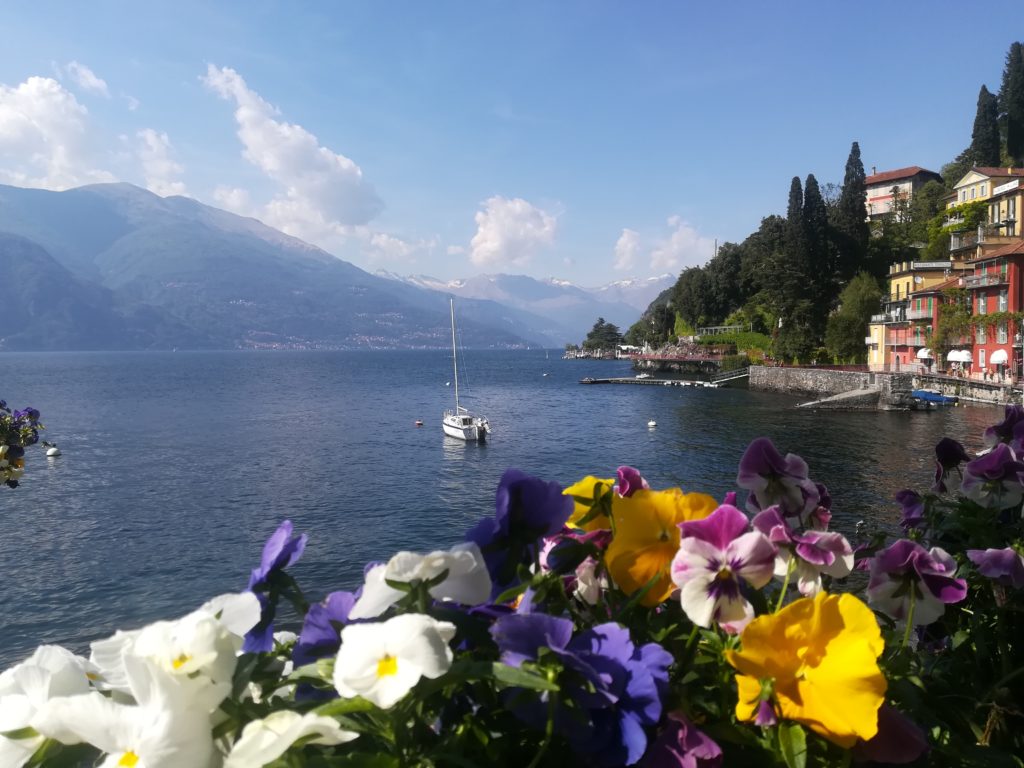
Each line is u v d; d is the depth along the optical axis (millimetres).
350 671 942
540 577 1354
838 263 100500
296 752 994
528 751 1218
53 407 83938
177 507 32188
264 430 60719
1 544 26578
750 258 124688
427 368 196125
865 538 2283
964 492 2230
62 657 1221
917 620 1642
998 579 1914
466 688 1228
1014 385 54344
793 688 1170
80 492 35875
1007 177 81688
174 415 74250
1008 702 1732
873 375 66062
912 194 110938
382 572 1132
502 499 1391
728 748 1285
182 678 953
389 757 1020
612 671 1146
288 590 1256
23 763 1064
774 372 89312
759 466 1774
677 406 73438
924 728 1631
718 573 1281
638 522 1461
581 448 47406
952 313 63500
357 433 57906
